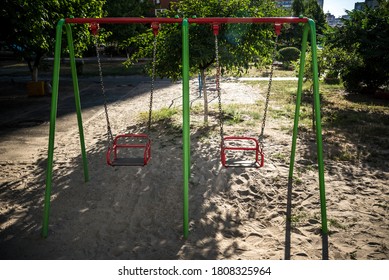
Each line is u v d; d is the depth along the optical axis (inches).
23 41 355.9
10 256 141.1
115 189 204.7
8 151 280.7
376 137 310.2
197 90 622.8
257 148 185.2
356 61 532.7
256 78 794.2
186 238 153.7
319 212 177.2
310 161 248.7
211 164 241.3
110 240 152.9
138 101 520.1
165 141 299.7
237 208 182.1
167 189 202.5
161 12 340.8
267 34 334.6
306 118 384.5
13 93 603.2
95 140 311.1
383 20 461.4
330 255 141.5
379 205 184.1
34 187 209.9
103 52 1608.0
